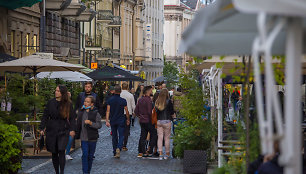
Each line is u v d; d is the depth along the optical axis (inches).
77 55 1775.3
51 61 711.7
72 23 1708.9
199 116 561.0
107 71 1199.6
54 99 466.9
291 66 145.1
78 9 1556.3
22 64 691.4
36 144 645.9
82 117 490.3
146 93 641.6
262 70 237.0
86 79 1031.6
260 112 145.3
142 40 3277.6
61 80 1020.5
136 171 537.0
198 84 581.6
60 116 462.3
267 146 144.5
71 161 602.5
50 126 463.2
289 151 141.3
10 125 474.3
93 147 493.7
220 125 493.0
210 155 549.0
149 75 3703.3
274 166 209.8
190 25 152.8
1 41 1061.1
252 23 177.0
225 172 297.4
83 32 1899.6
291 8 134.5
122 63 2829.7
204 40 192.4
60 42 1553.9
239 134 330.3
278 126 143.4
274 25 150.2
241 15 170.7
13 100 540.4
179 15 5615.2
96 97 651.5
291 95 143.8
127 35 2952.8
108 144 797.9
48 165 563.2
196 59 332.2
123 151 711.1
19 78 553.6
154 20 4020.7
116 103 642.8
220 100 498.0
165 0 5590.6
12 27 1171.3
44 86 768.9
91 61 1973.4
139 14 3245.6
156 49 4104.3
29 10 1273.4
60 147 460.8
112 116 642.2
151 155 647.8
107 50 2284.7
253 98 324.5
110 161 611.8
